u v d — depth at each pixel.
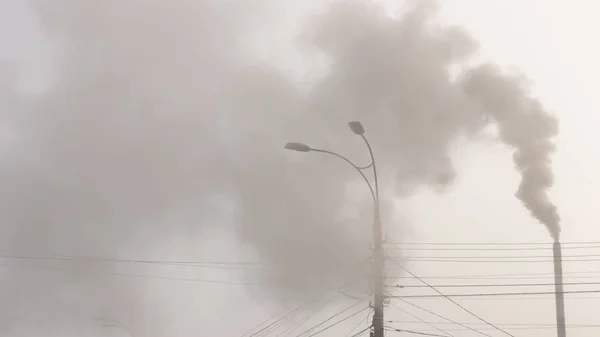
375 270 16.95
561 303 20.59
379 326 16.44
